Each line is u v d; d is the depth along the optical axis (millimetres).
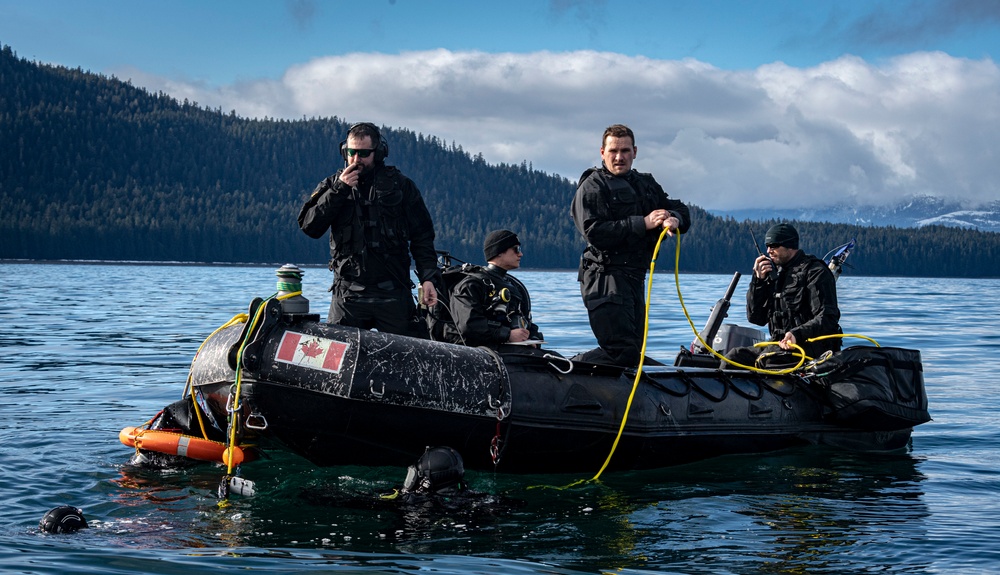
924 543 4109
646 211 5934
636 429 5449
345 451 5078
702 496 5012
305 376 4812
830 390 6344
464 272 5953
